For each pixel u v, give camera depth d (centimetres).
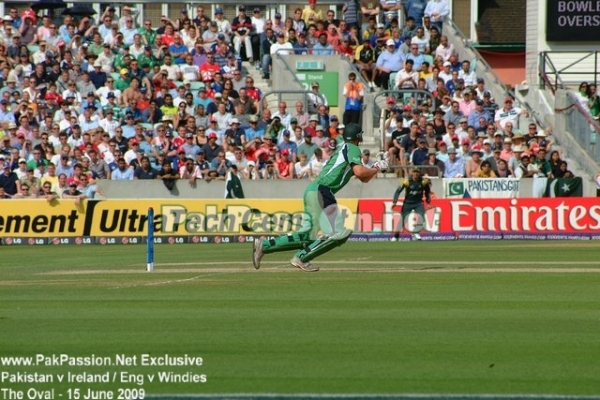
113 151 8338
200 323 3375
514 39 11725
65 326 3328
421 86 9338
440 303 3806
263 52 9862
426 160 8538
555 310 3628
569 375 2636
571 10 10044
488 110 9262
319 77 9769
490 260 5650
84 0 10206
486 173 8425
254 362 2791
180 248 7000
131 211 7750
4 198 7844
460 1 11725
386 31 10031
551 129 9225
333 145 8494
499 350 2931
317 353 2898
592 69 10119
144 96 8956
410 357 2847
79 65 9075
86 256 6259
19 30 9631
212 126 8781
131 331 3231
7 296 4066
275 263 5522
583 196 8350
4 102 8656
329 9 10862
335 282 4488
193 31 9731
